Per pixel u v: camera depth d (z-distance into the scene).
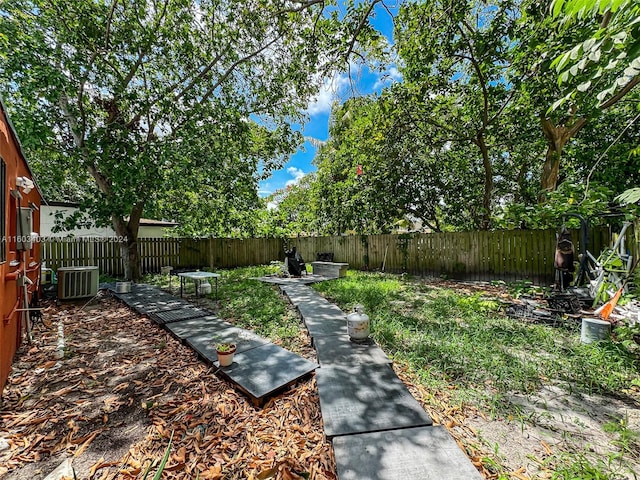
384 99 7.90
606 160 7.58
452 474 1.49
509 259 7.71
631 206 4.52
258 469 1.68
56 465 1.75
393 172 9.51
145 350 3.48
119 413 2.26
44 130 5.91
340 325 4.07
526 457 1.75
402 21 5.96
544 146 8.76
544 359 2.96
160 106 7.23
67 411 2.29
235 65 7.54
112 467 1.73
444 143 9.46
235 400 2.40
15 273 3.00
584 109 5.45
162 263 10.47
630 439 1.84
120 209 6.94
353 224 11.21
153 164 6.91
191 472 1.67
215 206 10.62
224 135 8.25
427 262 9.18
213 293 6.52
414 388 2.50
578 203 5.57
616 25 1.54
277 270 10.41
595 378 2.58
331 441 1.79
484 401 2.32
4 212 2.61
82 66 6.19
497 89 7.34
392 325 4.00
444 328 3.89
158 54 7.47
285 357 3.06
